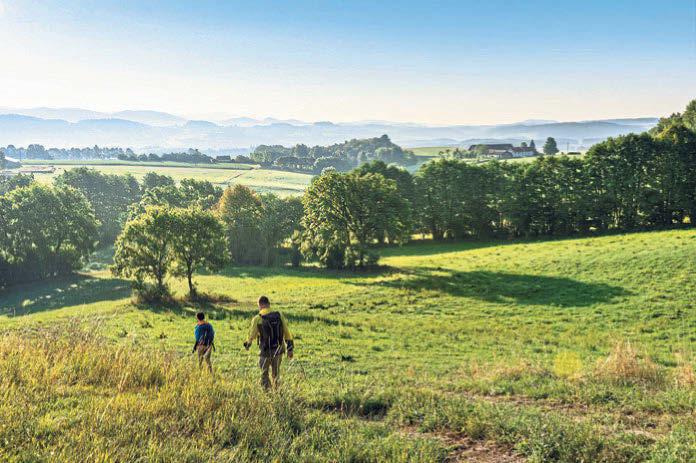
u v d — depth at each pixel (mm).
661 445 7293
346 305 44281
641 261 46625
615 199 81562
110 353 10969
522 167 92062
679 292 37750
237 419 7637
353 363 21203
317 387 11617
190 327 32969
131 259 52875
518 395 12148
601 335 29469
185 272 54094
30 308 64688
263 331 10602
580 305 38156
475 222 96000
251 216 91750
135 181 155875
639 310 35125
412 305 42844
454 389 13320
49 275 87688
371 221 71062
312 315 39156
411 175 106000
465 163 99938
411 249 90500
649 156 79188
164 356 11516
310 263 86188
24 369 9539
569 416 9438
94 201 140875
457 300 43469
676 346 25344
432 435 8297
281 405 8531
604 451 7062
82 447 6184
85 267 99000
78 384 9219
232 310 43562
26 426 6742
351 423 8484
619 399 10781
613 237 63156
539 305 39562
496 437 8016
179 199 120875
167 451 6301
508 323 35156
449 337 29797
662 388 12078
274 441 7008
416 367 19844
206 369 11000
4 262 81000
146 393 8859
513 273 51188
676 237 55094
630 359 13664
